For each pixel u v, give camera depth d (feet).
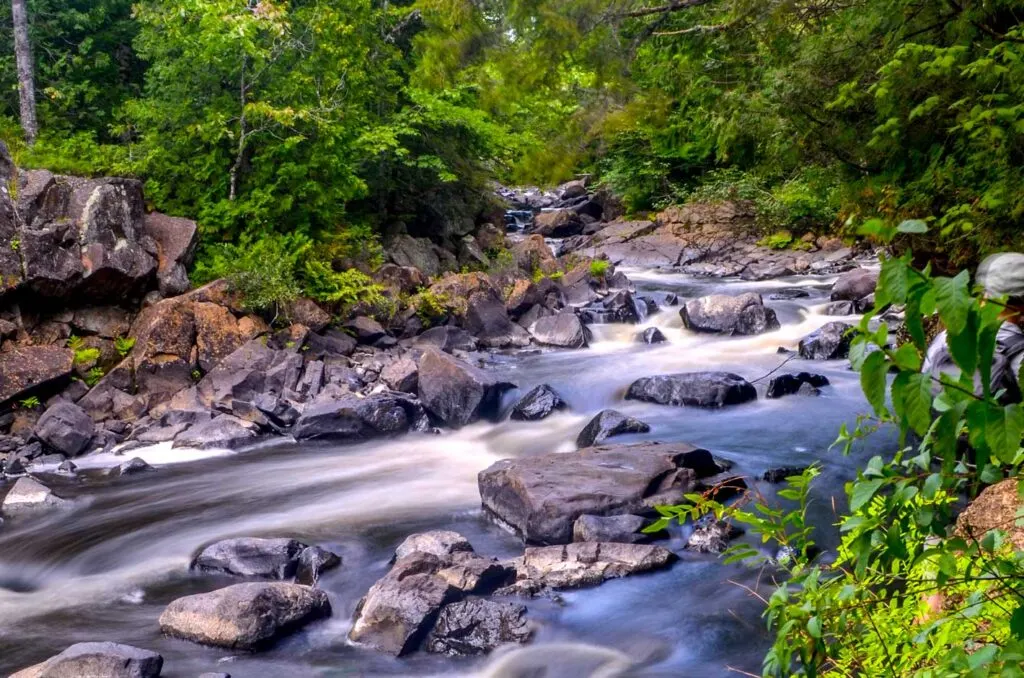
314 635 21.03
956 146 21.76
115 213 46.39
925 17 21.27
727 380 39.27
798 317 58.65
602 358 51.21
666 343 55.36
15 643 21.22
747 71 25.04
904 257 4.96
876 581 8.01
